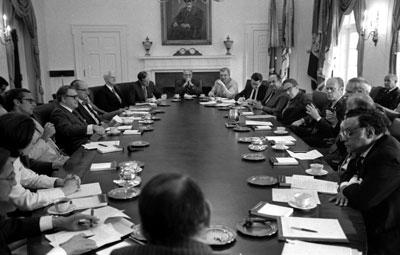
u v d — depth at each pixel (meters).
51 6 9.25
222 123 4.29
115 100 6.52
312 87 8.21
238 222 1.69
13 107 3.48
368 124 2.05
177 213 0.78
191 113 5.14
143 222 0.81
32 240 1.60
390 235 1.90
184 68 9.59
